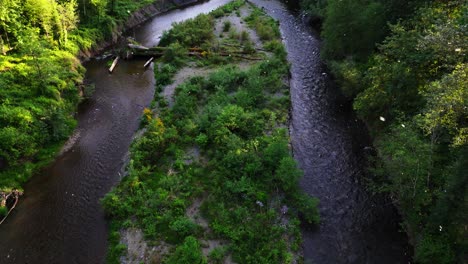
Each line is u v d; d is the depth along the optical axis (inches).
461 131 794.8
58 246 984.9
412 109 1144.2
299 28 2101.4
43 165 1231.5
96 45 1898.4
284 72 1640.0
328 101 1505.9
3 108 1267.2
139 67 1787.6
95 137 1353.3
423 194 935.0
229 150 1170.6
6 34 1534.2
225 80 1526.8
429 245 869.8
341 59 1654.8
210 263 894.4
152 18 2342.5
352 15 1513.3
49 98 1400.1
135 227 1000.9
